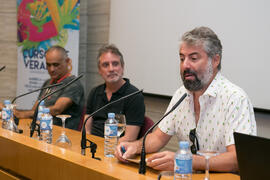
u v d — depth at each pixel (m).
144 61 3.72
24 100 4.23
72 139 2.27
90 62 4.35
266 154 1.14
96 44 4.27
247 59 2.97
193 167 1.62
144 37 3.71
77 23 3.98
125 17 3.87
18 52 4.26
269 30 2.83
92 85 4.35
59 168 1.37
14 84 4.64
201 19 3.24
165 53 3.54
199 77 1.84
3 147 1.67
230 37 3.06
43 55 4.11
